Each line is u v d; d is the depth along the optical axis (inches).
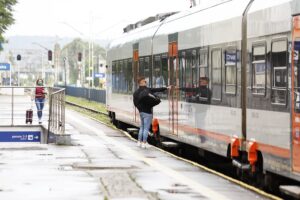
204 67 997.2
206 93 982.4
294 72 674.2
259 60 773.3
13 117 1689.2
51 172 875.4
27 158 1045.2
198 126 1026.7
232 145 845.2
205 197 680.4
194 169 908.0
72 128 1759.4
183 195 692.7
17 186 756.6
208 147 975.6
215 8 984.9
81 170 898.7
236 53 852.6
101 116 2401.6
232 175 1023.6
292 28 682.8
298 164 658.2
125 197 679.7
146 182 786.8
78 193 706.8
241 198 675.4
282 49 708.0
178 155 1262.3
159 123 1301.7
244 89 824.9
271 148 731.4
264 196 689.0
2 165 952.9
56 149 1195.3
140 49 1497.3
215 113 936.9
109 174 855.7
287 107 689.6
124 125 1818.4
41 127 1606.8
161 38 1294.3
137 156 1077.1
